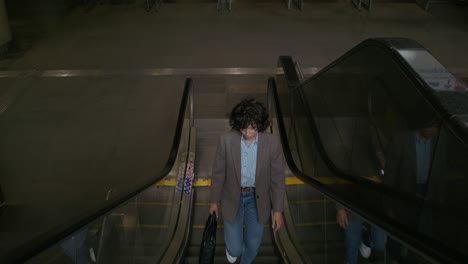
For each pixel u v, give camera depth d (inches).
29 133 259.1
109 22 422.9
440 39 377.1
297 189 199.3
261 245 195.0
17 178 226.8
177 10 454.0
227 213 138.6
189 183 223.3
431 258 65.1
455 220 86.4
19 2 479.8
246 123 117.3
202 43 373.1
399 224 82.1
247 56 348.5
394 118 121.1
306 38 383.9
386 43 121.6
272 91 238.1
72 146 249.6
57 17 435.8
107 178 227.9
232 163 129.7
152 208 193.6
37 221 202.8
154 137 257.1
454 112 88.3
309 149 196.9
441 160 92.6
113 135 258.5
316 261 155.8
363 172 145.6
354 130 158.1
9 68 329.7
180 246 180.9
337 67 180.9
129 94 297.1
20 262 80.2
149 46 367.6
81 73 323.3
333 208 136.9
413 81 102.3
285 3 473.4
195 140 253.3
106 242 133.5
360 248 114.9
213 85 306.8
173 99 292.0
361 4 466.6
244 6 464.8
